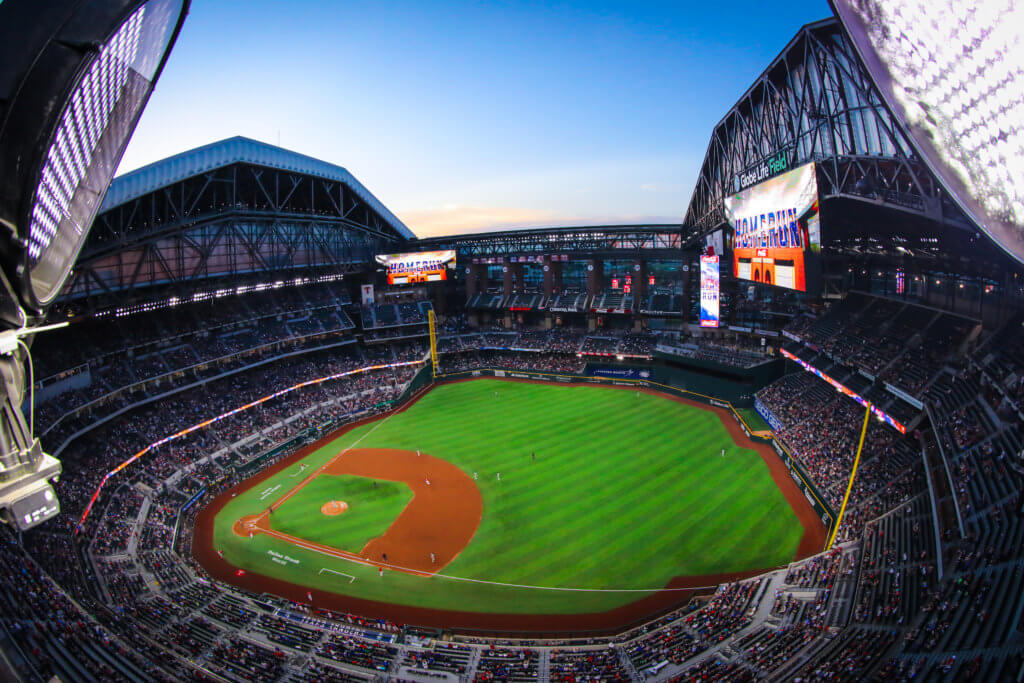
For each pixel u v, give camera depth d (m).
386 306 89.69
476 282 95.94
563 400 71.94
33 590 24.23
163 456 52.06
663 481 47.41
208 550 40.59
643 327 85.56
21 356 8.68
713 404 67.38
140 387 56.12
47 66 6.57
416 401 74.38
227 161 58.84
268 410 64.56
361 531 42.09
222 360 65.44
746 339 73.88
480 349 88.81
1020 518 25.19
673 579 34.75
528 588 34.75
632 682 25.06
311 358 77.44
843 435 47.59
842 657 22.84
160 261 57.25
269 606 33.56
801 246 44.91
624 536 39.53
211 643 28.38
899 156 31.95
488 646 29.23
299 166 69.31
